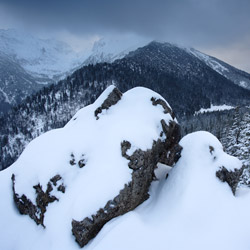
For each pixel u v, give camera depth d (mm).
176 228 11102
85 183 13219
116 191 12391
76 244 11711
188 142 15719
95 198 12219
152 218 12289
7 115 188250
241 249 9898
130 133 14367
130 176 13062
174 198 12891
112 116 16938
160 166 17406
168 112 17719
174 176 14281
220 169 13602
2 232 14172
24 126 171500
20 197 15305
